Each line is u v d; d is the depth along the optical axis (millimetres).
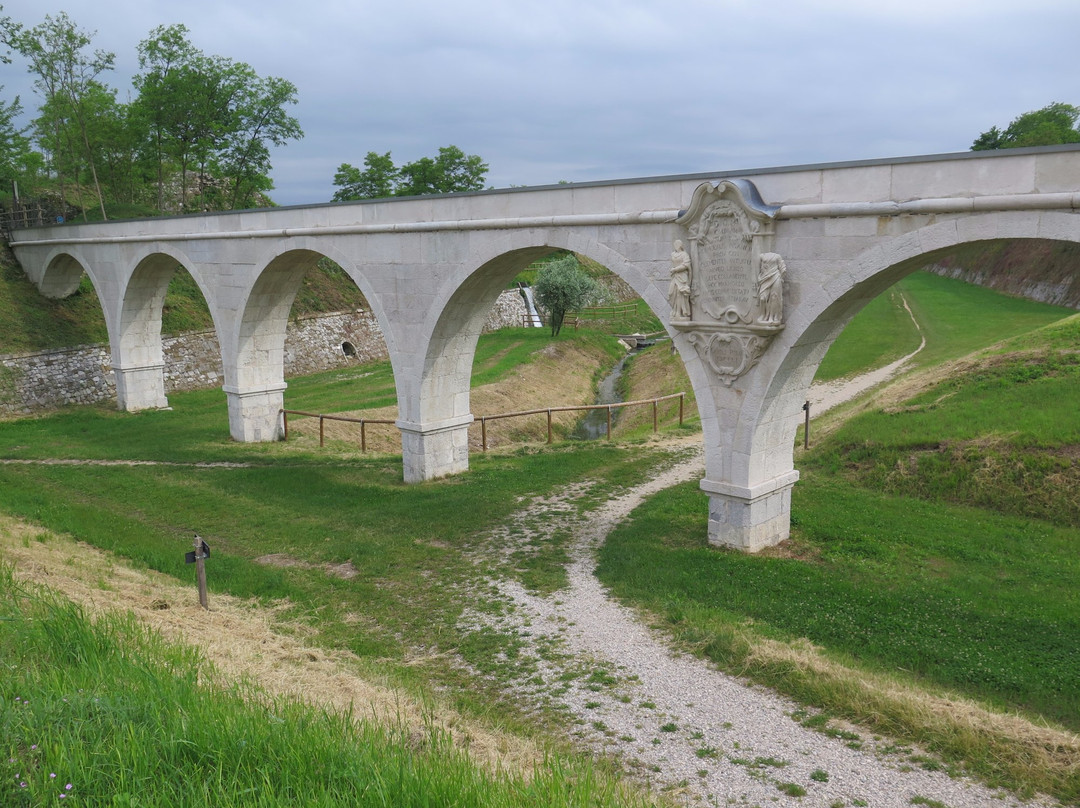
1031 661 10984
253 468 24391
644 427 30922
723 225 14711
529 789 6125
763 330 14344
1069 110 78000
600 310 69938
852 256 13336
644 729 9438
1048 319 38219
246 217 25375
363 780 5781
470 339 22156
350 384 40031
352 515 19328
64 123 49938
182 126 47875
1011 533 16016
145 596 12742
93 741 6098
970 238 12039
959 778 8156
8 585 10477
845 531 16359
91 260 34219
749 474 15359
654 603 13312
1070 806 7641
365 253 22000
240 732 6355
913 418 21188
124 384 34250
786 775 8359
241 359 27328
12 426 31891
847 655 11297
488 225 18625
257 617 12977
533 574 15094
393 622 13289
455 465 22953
